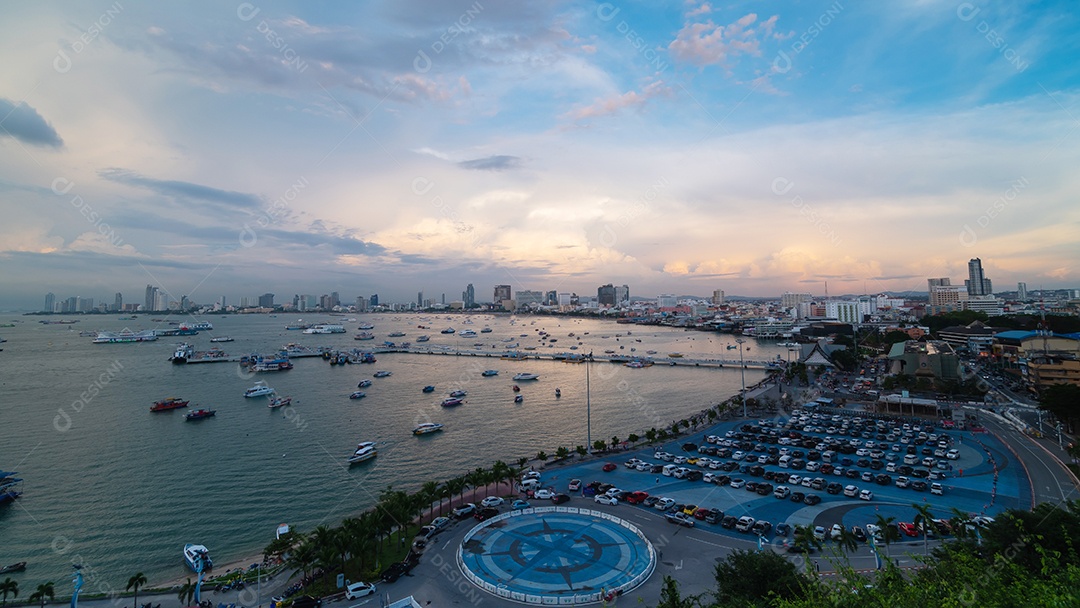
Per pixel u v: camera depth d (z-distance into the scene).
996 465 103.50
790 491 94.00
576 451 124.44
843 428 136.00
